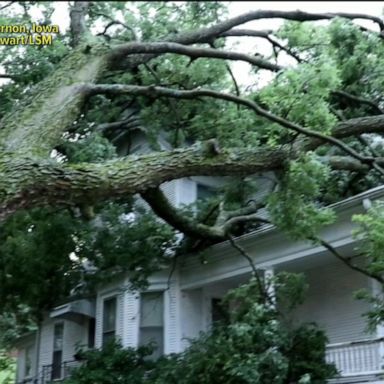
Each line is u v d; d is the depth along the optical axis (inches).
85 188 299.7
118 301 673.6
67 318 767.1
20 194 280.1
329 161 464.4
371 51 465.4
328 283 583.5
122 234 520.4
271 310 463.2
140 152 676.1
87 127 524.7
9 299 492.4
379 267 349.4
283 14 480.4
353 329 546.3
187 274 650.2
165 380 480.4
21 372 957.8
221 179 738.2
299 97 345.1
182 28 574.2
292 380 451.2
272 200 381.4
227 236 509.4
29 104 337.7
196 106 504.7
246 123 455.2
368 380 451.8
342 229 494.0
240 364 420.8
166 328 640.4
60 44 442.6
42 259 462.0
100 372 534.6
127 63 461.1
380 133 443.2
